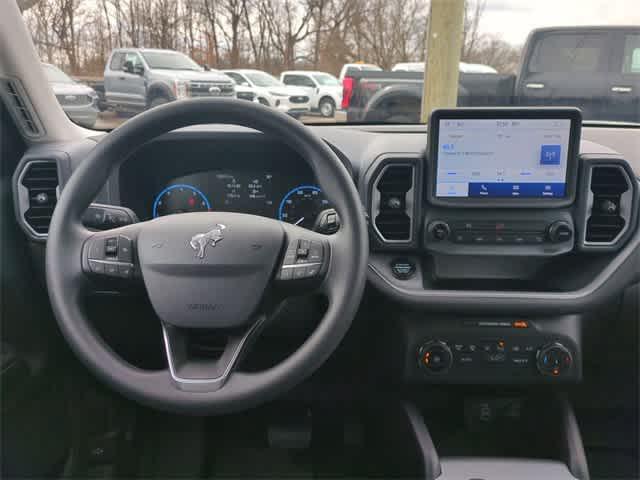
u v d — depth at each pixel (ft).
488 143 4.69
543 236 4.83
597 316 5.08
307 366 3.14
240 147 4.96
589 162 4.70
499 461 4.85
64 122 5.19
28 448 4.55
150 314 4.79
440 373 4.81
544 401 5.32
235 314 3.27
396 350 4.90
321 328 3.22
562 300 4.57
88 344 3.15
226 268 3.30
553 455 5.09
